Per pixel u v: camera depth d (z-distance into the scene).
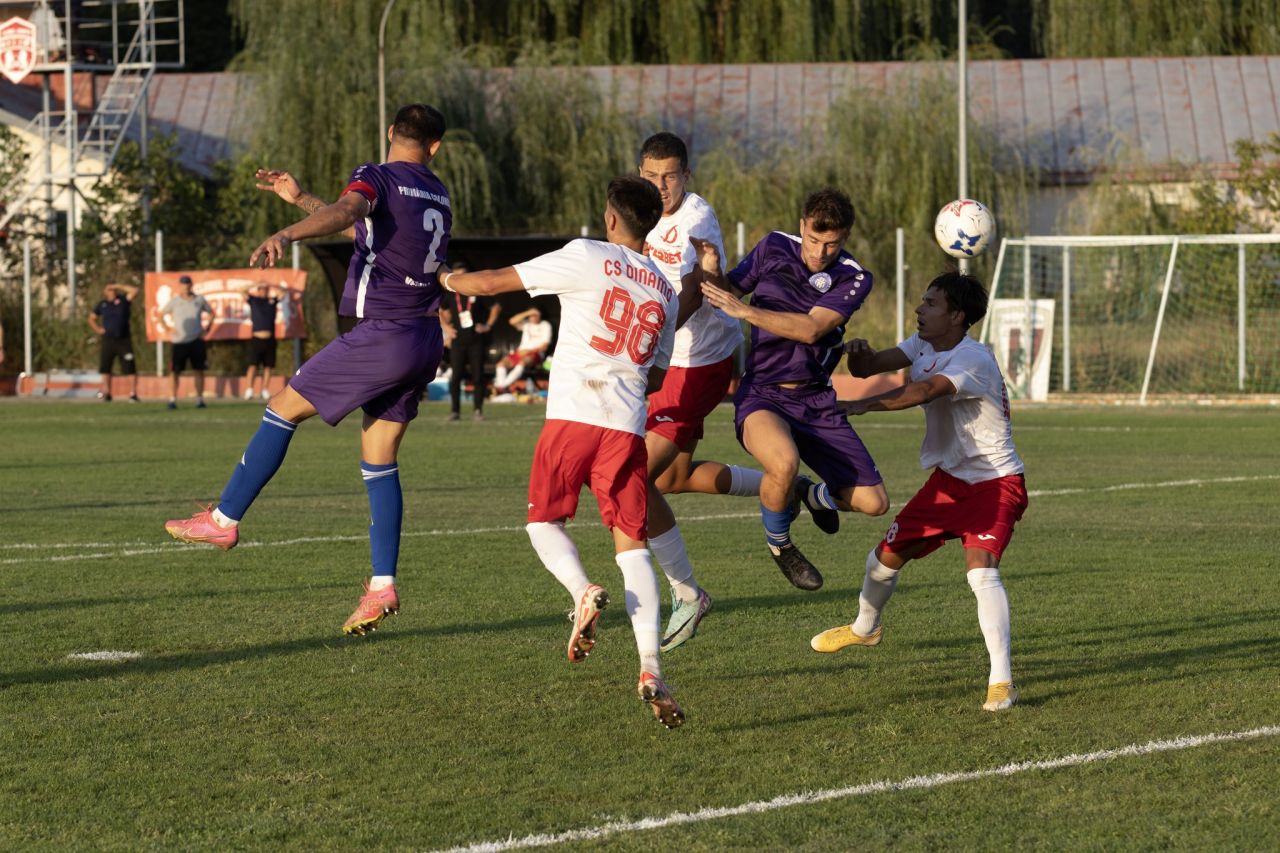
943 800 8.14
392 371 11.30
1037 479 25.44
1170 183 57.56
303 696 10.59
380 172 11.23
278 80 58.69
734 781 8.55
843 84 61.59
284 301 50.59
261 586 15.12
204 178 62.97
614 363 9.88
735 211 57.47
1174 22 71.50
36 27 59.09
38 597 14.48
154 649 12.15
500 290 9.94
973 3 78.00
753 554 17.39
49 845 7.50
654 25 72.31
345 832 7.66
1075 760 8.88
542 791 8.36
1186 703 10.28
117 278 54.44
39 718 9.98
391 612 11.38
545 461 9.90
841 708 10.28
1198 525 19.69
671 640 11.72
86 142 58.56
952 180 57.50
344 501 22.58
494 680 11.11
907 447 32.06
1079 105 67.62
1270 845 7.37
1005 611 10.38
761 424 12.31
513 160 60.28
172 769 8.81
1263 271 49.88
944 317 10.76
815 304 12.16
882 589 11.28
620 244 10.24
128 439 34.19
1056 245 48.62
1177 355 48.97
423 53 59.94
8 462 28.53
